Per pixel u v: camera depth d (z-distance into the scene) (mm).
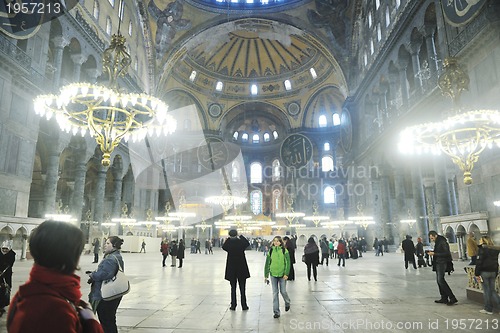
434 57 17828
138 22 29891
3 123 14180
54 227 1396
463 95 14203
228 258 6078
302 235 32750
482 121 9555
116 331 3730
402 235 24953
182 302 6594
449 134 10797
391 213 25969
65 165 24594
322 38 32469
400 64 21531
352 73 31375
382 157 25125
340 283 9117
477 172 13648
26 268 12414
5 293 5344
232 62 40594
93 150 22656
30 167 15820
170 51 33219
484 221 12750
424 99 17672
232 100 41875
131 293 7633
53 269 1363
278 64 40656
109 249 3891
